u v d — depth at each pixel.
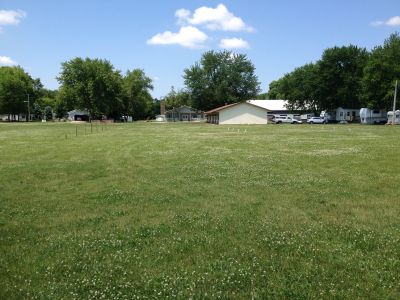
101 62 138.88
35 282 6.89
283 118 106.12
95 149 31.50
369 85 87.25
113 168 20.70
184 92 132.00
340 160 22.94
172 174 18.36
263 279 6.86
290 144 34.78
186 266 7.49
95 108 133.12
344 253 7.99
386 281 6.70
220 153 27.58
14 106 147.88
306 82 114.88
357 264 7.43
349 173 18.14
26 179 17.62
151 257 7.95
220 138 44.06
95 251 8.34
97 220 10.80
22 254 8.22
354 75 103.75
